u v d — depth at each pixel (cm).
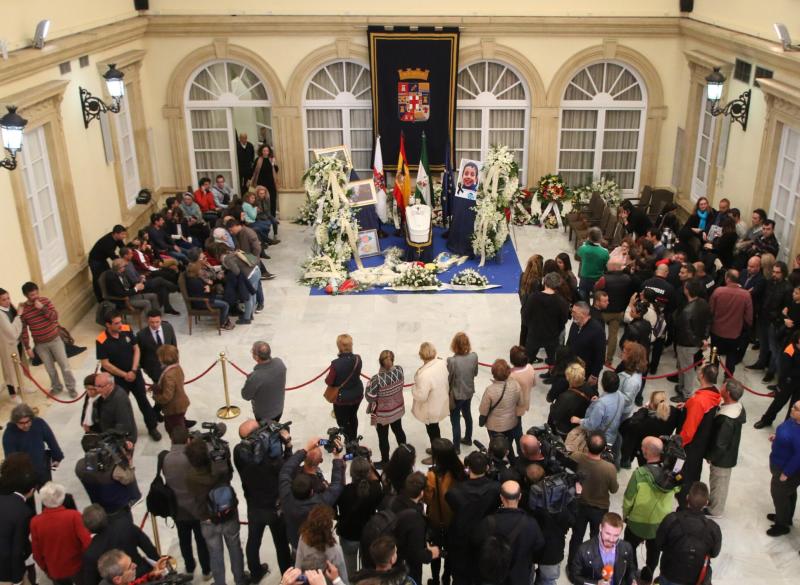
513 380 770
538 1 1521
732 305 948
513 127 1638
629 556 543
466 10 1527
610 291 996
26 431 714
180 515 635
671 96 1583
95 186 1291
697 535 556
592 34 1541
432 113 1593
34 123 1062
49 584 683
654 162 1634
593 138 1642
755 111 1225
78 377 1038
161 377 828
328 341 1132
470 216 1417
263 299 1249
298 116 1598
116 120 1388
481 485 577
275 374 798
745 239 1145
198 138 1634
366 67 1582
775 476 724
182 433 638
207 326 1186
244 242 1291
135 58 1463
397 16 1524
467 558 587
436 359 799
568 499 568
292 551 642
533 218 1616
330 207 1372
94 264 1178
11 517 600
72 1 1208
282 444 645
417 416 802
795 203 1111
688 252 1208
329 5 1523
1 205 979
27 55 1002
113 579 504
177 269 1250
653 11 1522
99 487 650
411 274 1306
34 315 947
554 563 589
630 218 1357
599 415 713
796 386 864
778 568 709
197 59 1558
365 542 553
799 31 1071
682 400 962
